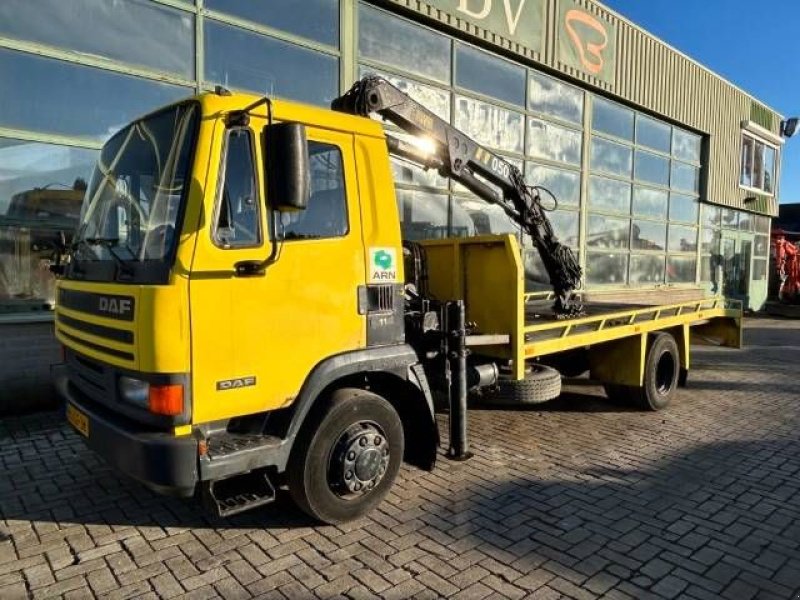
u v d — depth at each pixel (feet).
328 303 11.78
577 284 22.61
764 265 73.15
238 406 10.55
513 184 20.25
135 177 11.18
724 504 13.96
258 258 10.68
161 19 22.26
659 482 15.23
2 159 19.19
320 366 11.69
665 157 52.80
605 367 22.29
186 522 12.56
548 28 38.04
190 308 9.86
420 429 14.29
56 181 20.31
